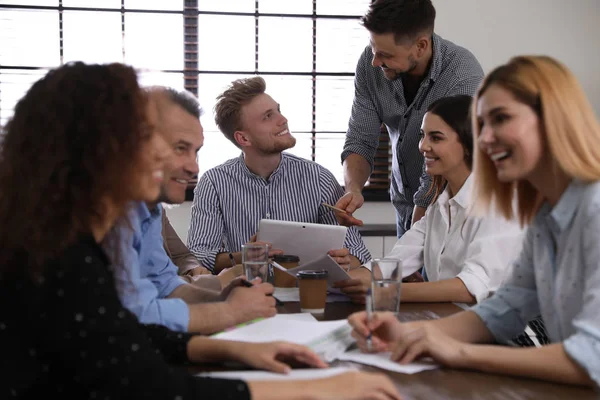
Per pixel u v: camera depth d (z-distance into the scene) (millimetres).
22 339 999
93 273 1016
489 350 1229
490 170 1388
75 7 3891
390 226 4047
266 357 1236
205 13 4012
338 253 2189
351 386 1072
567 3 4090
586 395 1105
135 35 3961
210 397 1028
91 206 1026
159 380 1020
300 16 4090
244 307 1619
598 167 1187
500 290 1490
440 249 2164
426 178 2711
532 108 1216
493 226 1969
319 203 2846
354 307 1855
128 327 1038
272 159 2830
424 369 1257
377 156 4191
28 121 1042
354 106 3166
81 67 1084
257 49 4082
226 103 2785
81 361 997
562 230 1248
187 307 1582
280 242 2229
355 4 4141
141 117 1070
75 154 1025
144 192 1079
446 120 2076
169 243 2756
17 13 3854
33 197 1000
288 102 4137
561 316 1290
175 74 4012
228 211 2832
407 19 2648
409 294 1894
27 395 1023
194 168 1948
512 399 1089
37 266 983
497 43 4062
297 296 2023
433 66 2791
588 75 4141
